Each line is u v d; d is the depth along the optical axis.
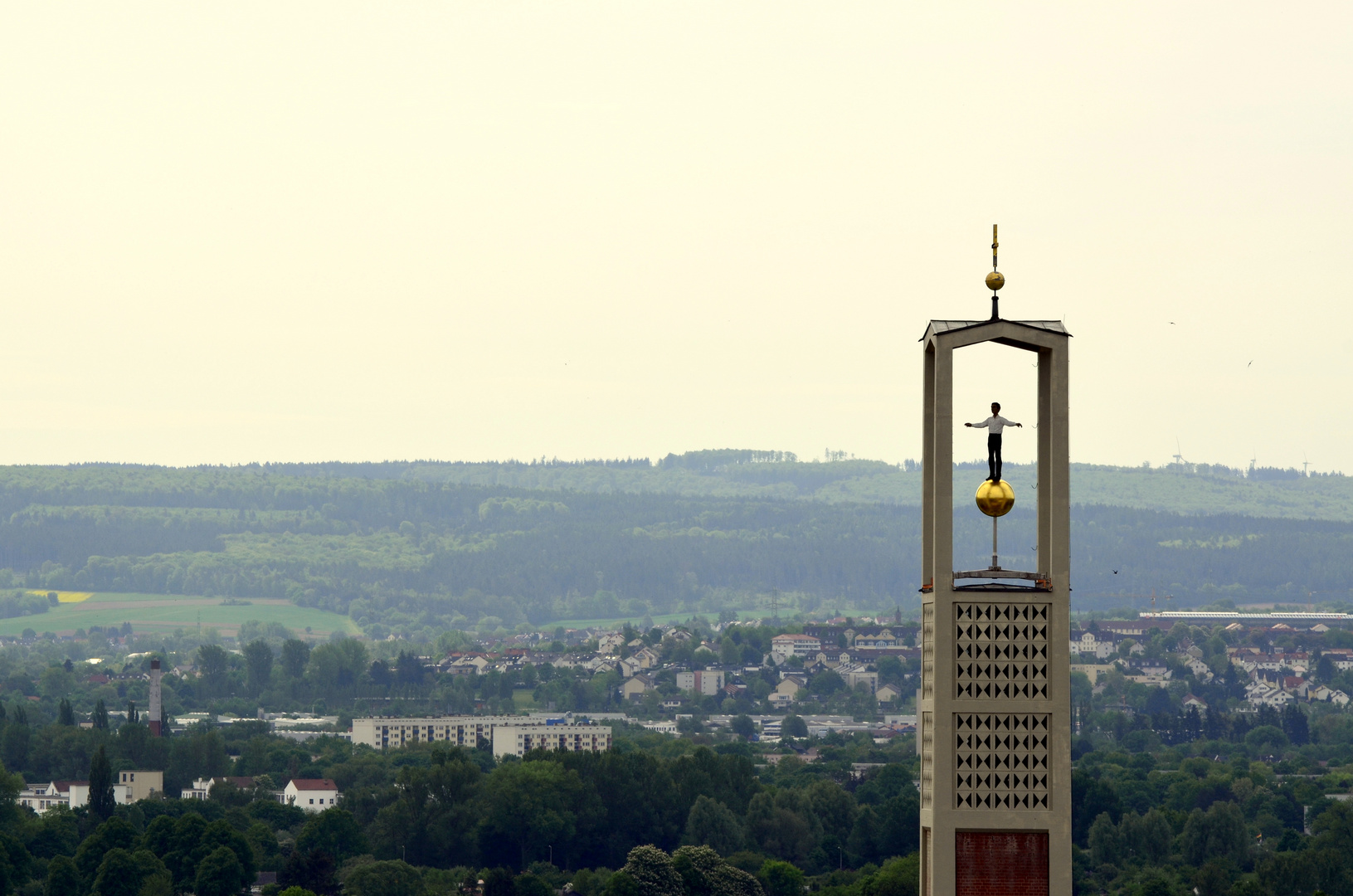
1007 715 196.25
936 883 195.75
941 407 198.62
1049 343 198.00
